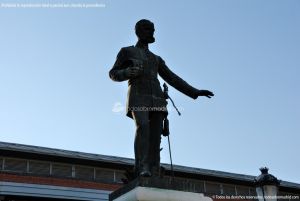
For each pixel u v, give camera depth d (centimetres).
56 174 2758
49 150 2833
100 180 2858
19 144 2792
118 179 2914
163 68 734
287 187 3428
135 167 643
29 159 2720
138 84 686
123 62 698
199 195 615
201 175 3184
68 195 2723
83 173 2836
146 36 724
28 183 2653
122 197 604
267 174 1134
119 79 670
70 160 2789
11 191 2584
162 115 688
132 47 713
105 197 2817
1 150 2620
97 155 2992
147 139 653
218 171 3344
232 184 3341
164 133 691
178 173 3097
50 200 2717
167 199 588
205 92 730
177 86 738
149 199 579
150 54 719
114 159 2980
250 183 3347
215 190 3269
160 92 695
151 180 601
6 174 2620
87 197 2769
